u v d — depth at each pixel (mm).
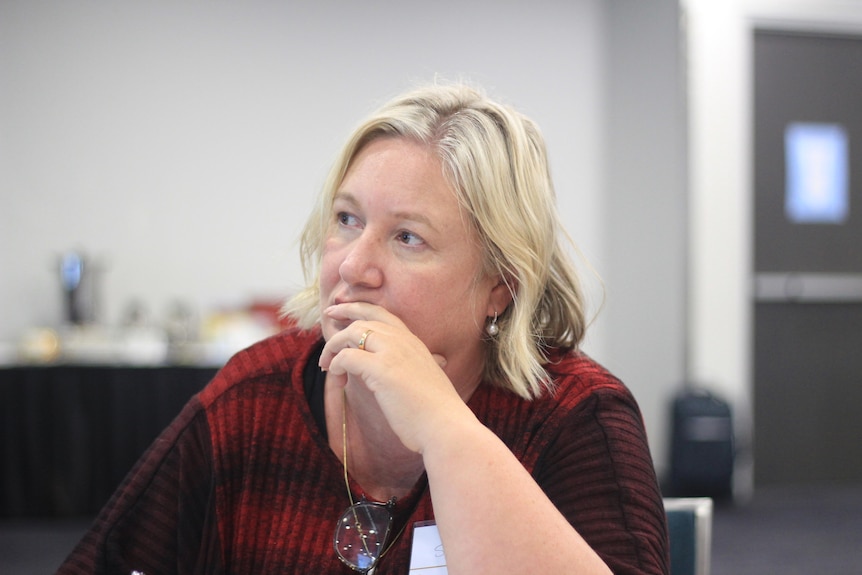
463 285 1313
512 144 1328
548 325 1510
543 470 1350
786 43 6914
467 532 1111
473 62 7574
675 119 6781
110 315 7078
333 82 7371
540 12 7641
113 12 7059
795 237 6977
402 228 1284
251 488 1378
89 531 1403
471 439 1169
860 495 6738
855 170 7004
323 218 1423
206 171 7199
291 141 7309
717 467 6332
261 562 1350
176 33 7148
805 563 4996
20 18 6949
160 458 1421
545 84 7656
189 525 1386
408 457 1356
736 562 5012
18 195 6965
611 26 7641
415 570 1282
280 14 7285
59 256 6980
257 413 1420
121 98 7086
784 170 6949
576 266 1502
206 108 7191
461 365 1387
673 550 1628
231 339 5824
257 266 7254
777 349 6980
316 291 1510
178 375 5559
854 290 6992
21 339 6934
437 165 1287
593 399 1386
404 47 7480
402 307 1291
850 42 6973
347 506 1352
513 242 1312
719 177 6820
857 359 7043
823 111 6965
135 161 7113
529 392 1401
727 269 6844
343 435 1389
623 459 1316
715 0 6762
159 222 7145
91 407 5523
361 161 1322
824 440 7039
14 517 5512
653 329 7109
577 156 7695
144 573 1357
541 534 1107
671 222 6859
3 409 5477
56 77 7012
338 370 1252
